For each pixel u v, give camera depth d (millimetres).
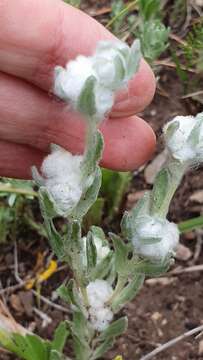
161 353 118
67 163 79
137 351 119
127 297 93
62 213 78
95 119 72
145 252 81
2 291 127
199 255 127
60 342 106
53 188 78
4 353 119
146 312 123
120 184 128
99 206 126
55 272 128
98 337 97
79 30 93
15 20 91
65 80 69
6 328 116
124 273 88
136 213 81
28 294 126
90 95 68
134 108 95
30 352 106
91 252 87
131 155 100
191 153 79
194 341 119
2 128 100
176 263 127
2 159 105
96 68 69
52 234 83
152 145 100
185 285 125
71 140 100
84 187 79
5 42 92
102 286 94
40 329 123
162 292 125
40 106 98
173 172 82
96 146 76
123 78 69
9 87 96
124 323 94
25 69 95
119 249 86
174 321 122
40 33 92
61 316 124
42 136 101
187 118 80
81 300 94
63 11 92
